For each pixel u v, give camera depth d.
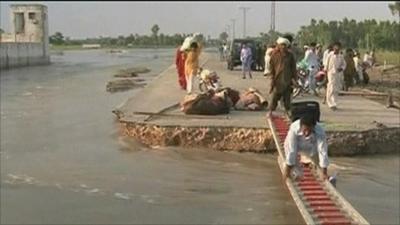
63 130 20.69
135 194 12.54
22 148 17.59
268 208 11.48
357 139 15.69
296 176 10.30
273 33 52.12
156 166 14.83
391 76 37.94
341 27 77.81
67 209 11.57
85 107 27.52
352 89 27.12
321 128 9.50
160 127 16.94
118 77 48.78
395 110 19.91
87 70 64.81
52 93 35.50
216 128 16.45
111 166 14.98
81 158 16.00
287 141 9.59
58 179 13.83
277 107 18.75
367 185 13.04
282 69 16.33
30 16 86.75
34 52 82.25
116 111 20.39
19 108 27.59
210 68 44.81
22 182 13.59
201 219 10.92
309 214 9.06
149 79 45.19
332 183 10.26
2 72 62.47
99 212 11.38
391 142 16.09
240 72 38.91
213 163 15.05
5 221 10.88
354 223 8.85
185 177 13.78
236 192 12.55
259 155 15.87
